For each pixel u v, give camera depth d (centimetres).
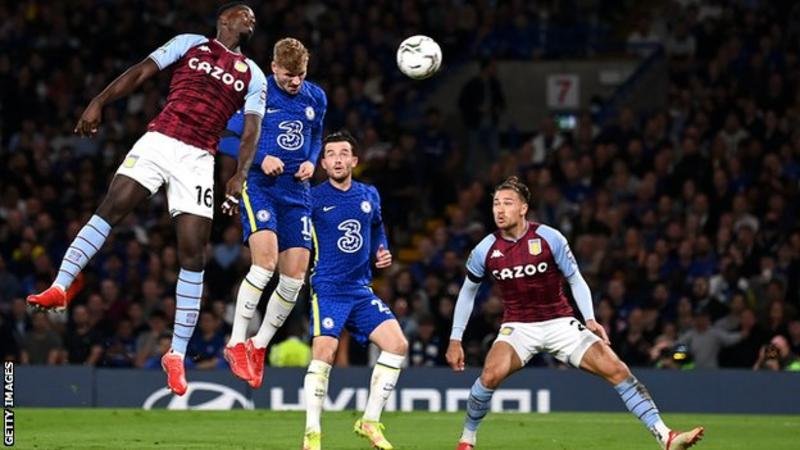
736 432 2269
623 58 4441
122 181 1628
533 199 3556
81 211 3541
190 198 1647
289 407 2678
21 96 3950
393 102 4103
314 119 1900
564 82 4356
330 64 4072
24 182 3616
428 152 3862
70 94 3994
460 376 2705
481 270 1770
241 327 1870
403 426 2305
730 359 2961
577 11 4516
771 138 3722
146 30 4138
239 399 2678
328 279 1886
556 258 1739
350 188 1908
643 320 2986
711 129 3809
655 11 4578
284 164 1872
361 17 4222
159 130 1644
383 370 1891
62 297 1606
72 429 2158
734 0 4394
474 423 1792
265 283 1856
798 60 3947
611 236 3341
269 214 1862
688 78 4109
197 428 2198
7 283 3278
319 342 1852
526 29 4450
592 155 3703
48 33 4203
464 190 3669
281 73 1856
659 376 2733
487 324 2991
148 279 3166
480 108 3981
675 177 3534
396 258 3644
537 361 3002
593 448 1998
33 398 2662
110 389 2683
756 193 3438
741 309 2991
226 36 1691
